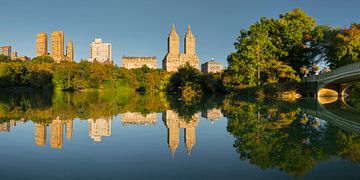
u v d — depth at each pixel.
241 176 11.53
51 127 23.64
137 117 30.94
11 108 40.06
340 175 11.45
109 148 16.41
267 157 14.19
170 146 16.84
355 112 34.84
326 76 58.84
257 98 64.81
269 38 76.75
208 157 14.34
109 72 137.25
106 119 29.17
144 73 147.12
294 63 78.69
